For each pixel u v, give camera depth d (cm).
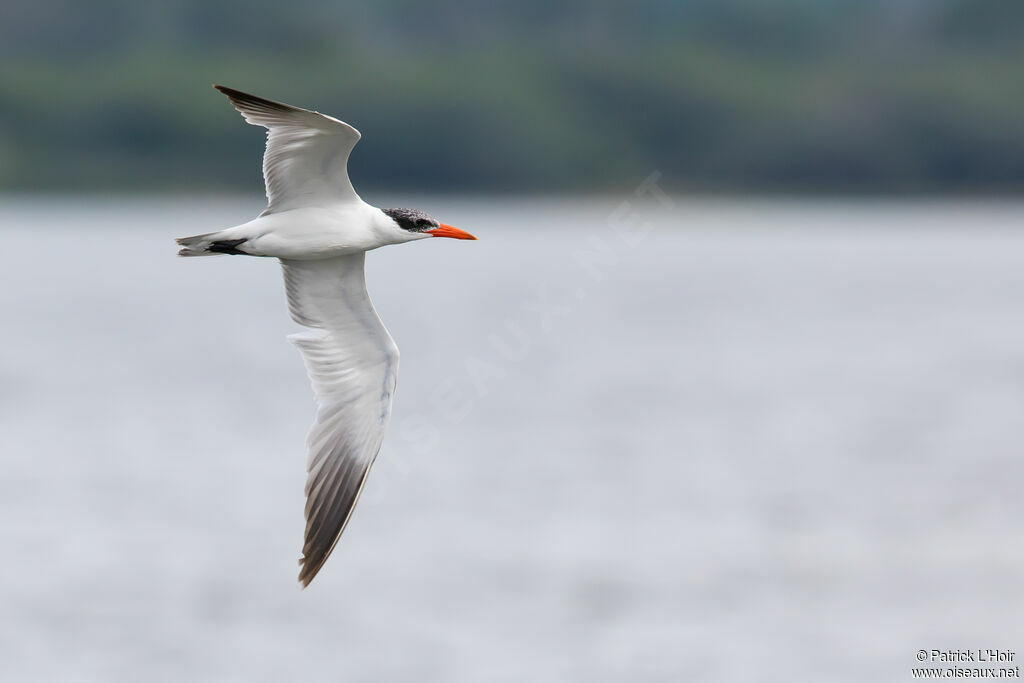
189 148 8675
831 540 2458
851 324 5819
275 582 2230
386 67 9206
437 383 4025
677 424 3506
